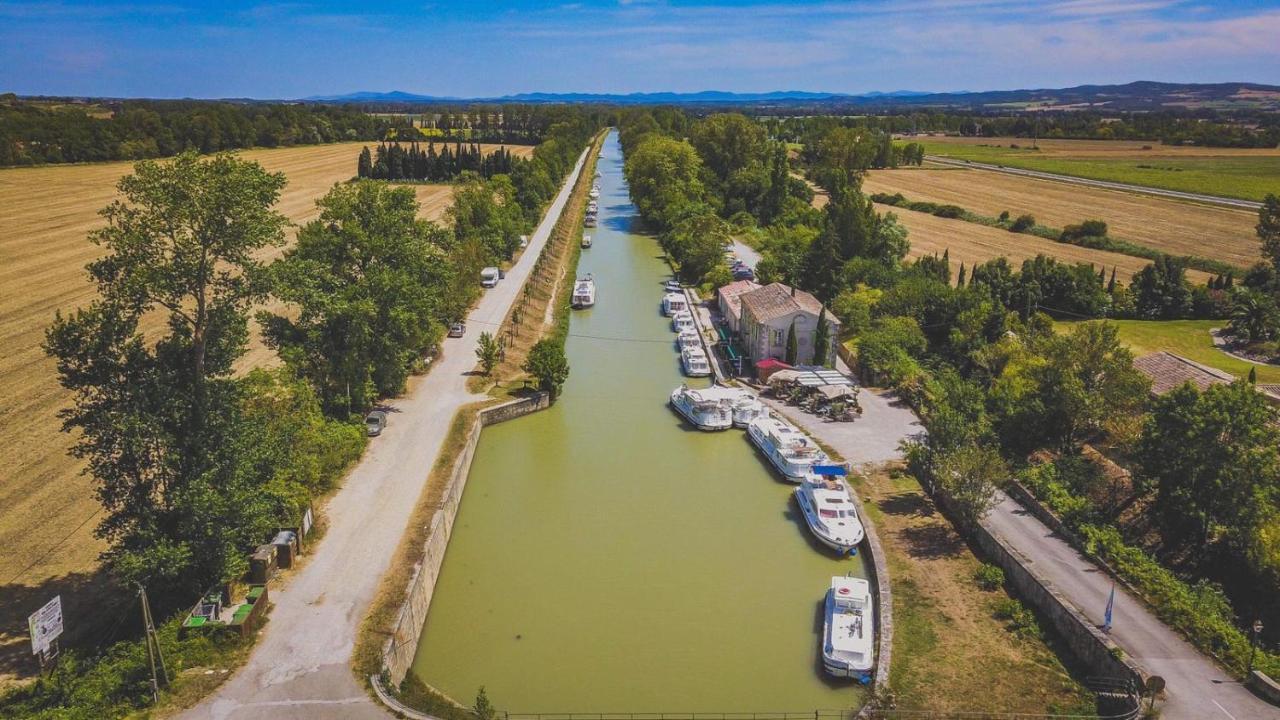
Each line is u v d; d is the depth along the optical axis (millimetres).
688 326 86750
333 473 49062
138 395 36062
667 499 52594
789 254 102188
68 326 36031
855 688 35594
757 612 40938
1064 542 43531
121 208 36219
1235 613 38188
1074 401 52188
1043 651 36469
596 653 37812
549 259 118938
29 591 37719
